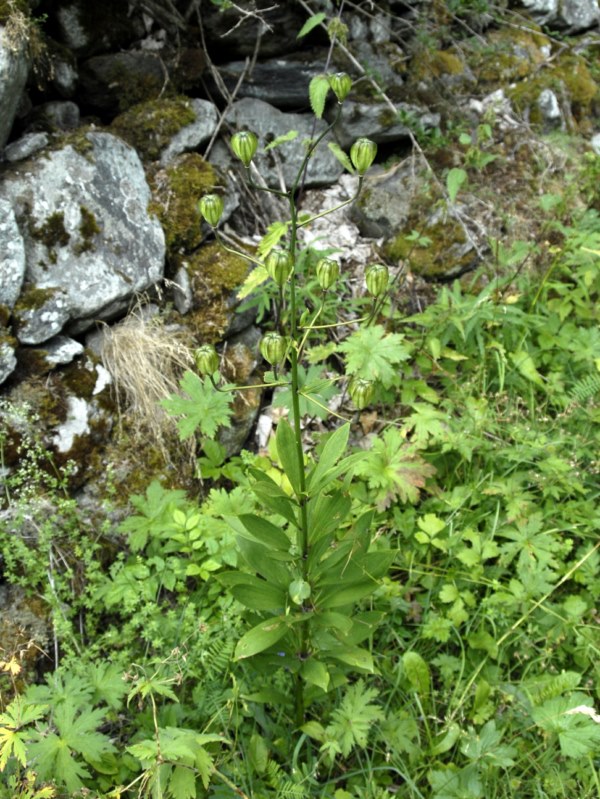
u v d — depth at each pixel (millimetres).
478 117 1766
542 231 1646
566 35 2062
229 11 1472
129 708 987
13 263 1135
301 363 1392
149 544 1146
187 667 945
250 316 1361
